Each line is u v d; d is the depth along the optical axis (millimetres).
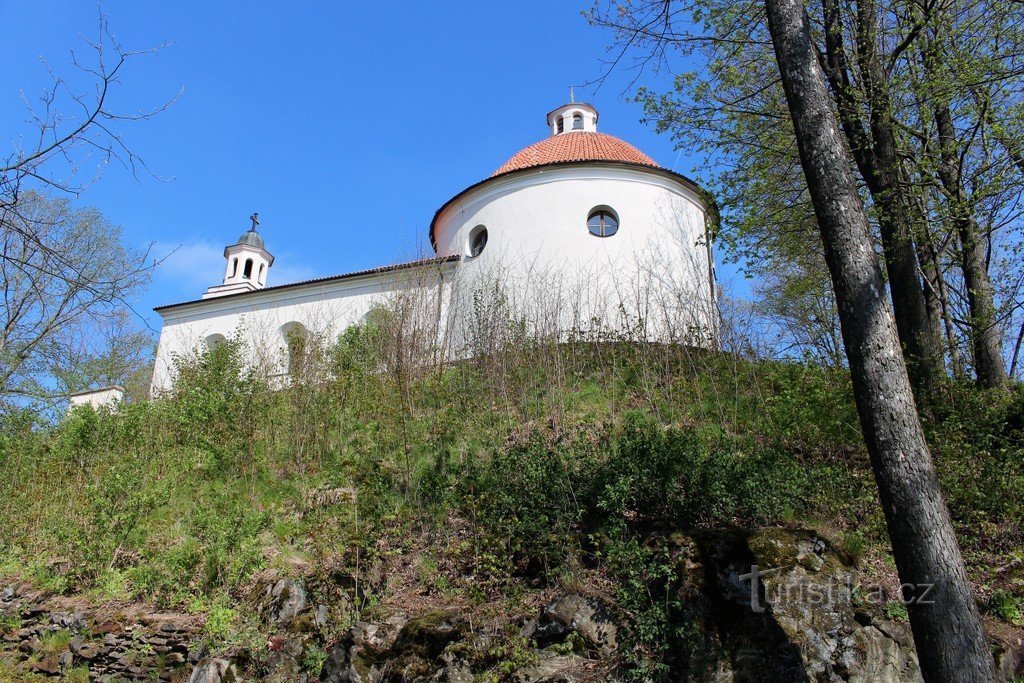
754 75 13211
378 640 7406
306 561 9148
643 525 8094
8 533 11727
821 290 16531
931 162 10953
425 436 12438
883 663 6480
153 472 12773
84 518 11258
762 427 11242
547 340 15055
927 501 5438
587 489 8602
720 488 7977
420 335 16953
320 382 16281
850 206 6312
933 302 12516
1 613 9789
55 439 14742
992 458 9555
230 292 29625
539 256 18750
